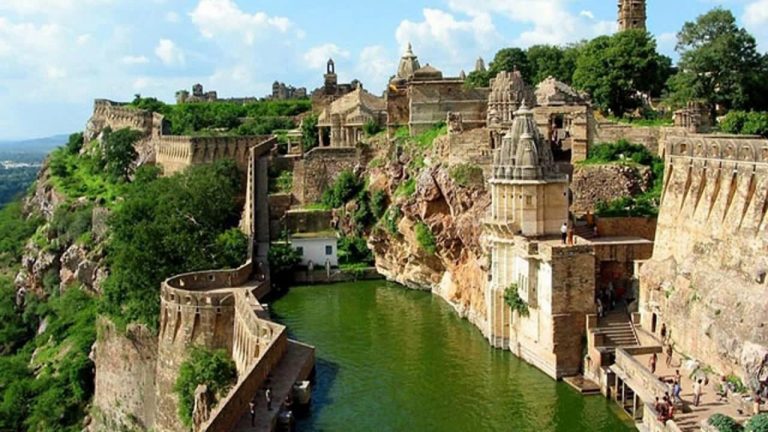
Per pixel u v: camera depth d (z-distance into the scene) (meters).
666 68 152.00
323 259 133.50
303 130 177.38
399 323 103.25
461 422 70.31
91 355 124.81
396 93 150.25
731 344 63.88
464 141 115.25
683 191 77.19
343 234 139.75
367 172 145.12
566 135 120.81
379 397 76.12
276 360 78.38
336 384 80.00
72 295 149.88
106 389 113.56
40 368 134.00
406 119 150.25
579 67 147.00
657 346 74.19
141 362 108.88
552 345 78.44
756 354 60.50
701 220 73.06
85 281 151.50
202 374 86.81
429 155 126.12
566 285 77.81
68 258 161.88
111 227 140.00
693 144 76.25
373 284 128.62
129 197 159.75
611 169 104.94
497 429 68.69
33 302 167.62
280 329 80.69
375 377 81.88
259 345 81.31
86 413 120.00
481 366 84.19
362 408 73.50
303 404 72.81
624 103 143.38
